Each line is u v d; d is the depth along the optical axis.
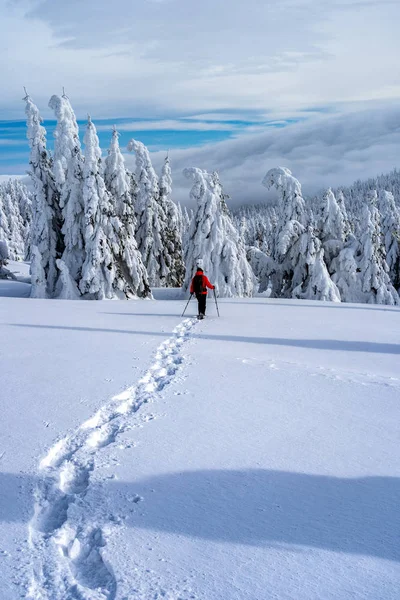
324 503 3.26
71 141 26.91
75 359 7.67
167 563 2.54
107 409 5.24
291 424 4.88
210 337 10.48
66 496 3.31
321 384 6.45
